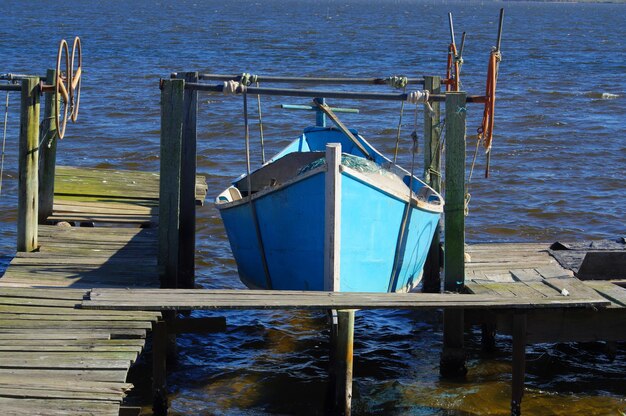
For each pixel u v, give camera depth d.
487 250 12.96
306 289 11.86
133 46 64.12
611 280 11.59
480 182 22.45
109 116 31.67
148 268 11.73
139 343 9.01
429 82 13.59
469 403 10.57
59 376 8.26
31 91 11.91
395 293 10.42
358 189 11.12
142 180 17.28
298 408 10.40
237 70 49.19
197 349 12.16
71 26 88.00
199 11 154.25
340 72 49.38
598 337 10.43
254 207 11.88
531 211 19.80
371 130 30.27
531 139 28.77
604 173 23.80
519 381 10.22
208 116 31.84
